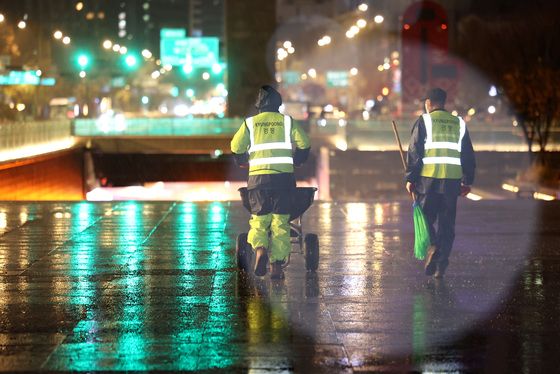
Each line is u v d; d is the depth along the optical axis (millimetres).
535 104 102000
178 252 32562
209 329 20594
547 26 133625
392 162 114812
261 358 18156
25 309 22750
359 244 34500
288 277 27234
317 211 46344
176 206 48562
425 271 26922
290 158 25797
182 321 21391
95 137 142875
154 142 145500
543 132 112750
